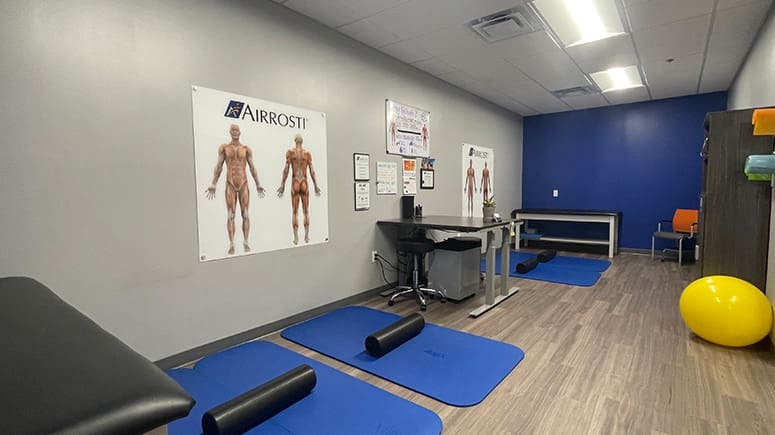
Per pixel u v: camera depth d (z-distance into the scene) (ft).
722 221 9.50
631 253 20.67
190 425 5.94
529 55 13.01
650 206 20.10
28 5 5.97
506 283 12.69
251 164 9.11
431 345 8.87
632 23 10.49
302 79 10.21
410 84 14.14
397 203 13.79
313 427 5.84
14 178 5.95
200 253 8.25
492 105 20.04
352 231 12.02
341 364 7.99
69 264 6.52
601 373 7.55
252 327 9.32
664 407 6.37
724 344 8.59
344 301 11.86
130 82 7.10
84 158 6.62
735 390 6.86
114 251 7.02
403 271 14.02
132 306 7.29
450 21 10.41
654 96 18.84
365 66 12.16
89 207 6.70
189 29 7.90
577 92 17.92
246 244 9.09
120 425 1.73
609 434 5.68
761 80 10.80
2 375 2.02
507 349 8.63
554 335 9.51
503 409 6.35
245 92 8.91
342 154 11.53
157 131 7.49
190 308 8.13
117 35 6.91
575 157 22.13
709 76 15.43
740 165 9.25
